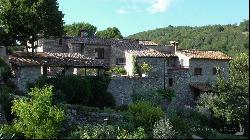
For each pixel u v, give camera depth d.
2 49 42.12
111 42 53.66
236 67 39.38
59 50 53.25
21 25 42.59
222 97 40.00
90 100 41.59
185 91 50.03
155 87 47.28
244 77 39.09
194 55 52.00
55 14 44.03
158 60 48.72
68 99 39.44
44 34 44.56
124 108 42.44
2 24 42.69
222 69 52.78
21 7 42.53
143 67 47.50
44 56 43.78
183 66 52.38
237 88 39.09
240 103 38.84
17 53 44.62
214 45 79.06
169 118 32.16
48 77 39.75
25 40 44.00
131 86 44.75
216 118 40.22
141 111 34.28
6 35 42.97
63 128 32.03
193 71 51.25
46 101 30.69
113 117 33.50
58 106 32.78
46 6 43.28
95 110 34.41
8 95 34.19
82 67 43.03
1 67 38.44
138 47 52.84
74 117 33.25
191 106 47.53
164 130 28.00
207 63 52.12
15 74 40.38
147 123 32.47
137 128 30.05
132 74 48.31
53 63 41.38
